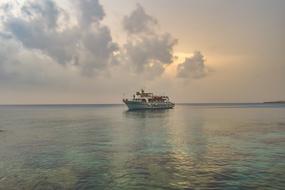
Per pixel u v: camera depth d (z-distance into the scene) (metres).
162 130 55.22
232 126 63.00
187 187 18.92
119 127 63.22
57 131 55.28
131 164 25.33
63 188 18.88
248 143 37.44
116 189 18.64
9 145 37.03
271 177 20.94
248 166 24.22
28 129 59.91
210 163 25.48
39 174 22.09
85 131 54.84
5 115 135.38
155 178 20.95
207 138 42.59
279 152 30.70
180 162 26.00
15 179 20.83
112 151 31.97
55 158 28.16
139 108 151.25
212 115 116.00
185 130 54.81
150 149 33.12
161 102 164.38
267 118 92.56
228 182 19.86
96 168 23.91
